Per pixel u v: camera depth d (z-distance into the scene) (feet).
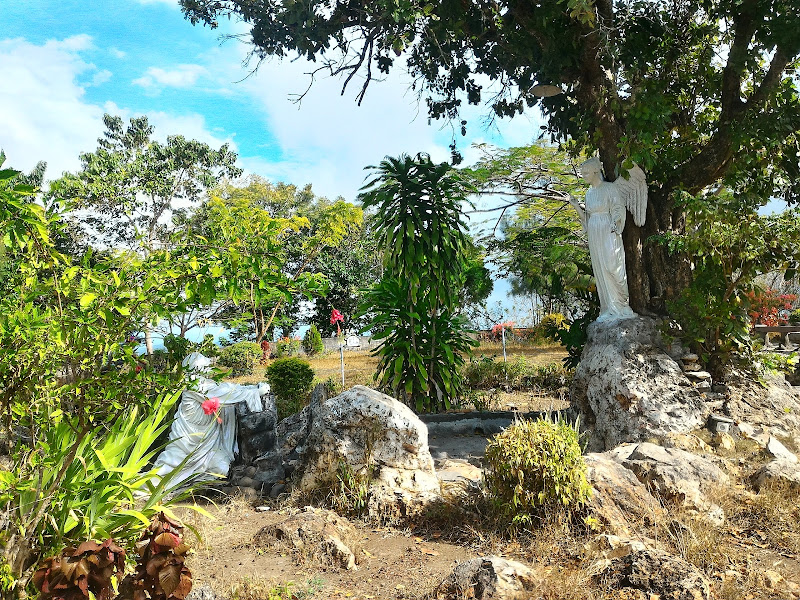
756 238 27.86
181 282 12.16
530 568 15.03
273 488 23.71
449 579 14.28
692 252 30.19
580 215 34.40
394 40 35.19
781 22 28.71
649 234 33.94
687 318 30.12
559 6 31.40
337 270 107.96
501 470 18.81
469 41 39.55
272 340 103.65
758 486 21.16
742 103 32.91
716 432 27.37
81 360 11.96
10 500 12.19
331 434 22.21
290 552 17.10
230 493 23.54
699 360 30.78
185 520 19.74
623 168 31.86
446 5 33.68
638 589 13.47
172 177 96.27
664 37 35.60
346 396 22.75
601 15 32.76
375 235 38.11
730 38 35.45
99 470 14.11
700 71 35.81
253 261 12.54
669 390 29.07
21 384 11.73
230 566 16.38
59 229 12.79
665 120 31.24
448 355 37.04
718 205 28.45
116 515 13.57
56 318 11.78
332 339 100.37
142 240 12.78
